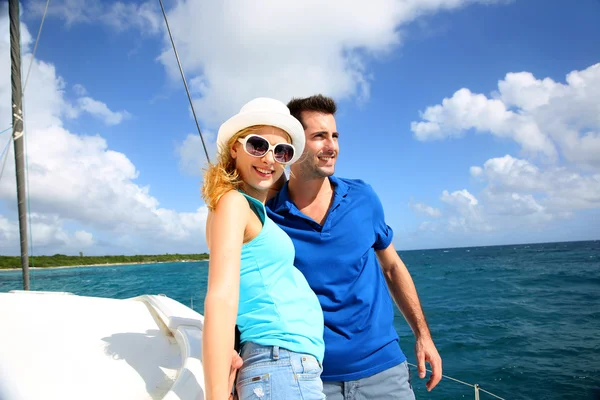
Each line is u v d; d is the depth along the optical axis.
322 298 2.11
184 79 3.20
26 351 1.58
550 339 10.12
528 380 7.29
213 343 1.10
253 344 1.41
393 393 2.13
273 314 1.41
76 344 1.73
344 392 2.09
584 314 13.11
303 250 2.12
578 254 53.50
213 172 1.41
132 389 1.48
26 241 5.14
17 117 5.09
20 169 5.11
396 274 2.58
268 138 1.53
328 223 2.14
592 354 8.67
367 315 2.15
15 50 5.06
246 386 1.36
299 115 2.17
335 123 2.19
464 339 10.41
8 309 2.04
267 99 1.60
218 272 1.21
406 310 2.59
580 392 6.69
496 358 8.66
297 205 2.24
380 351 2.14
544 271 29.25
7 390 1.28
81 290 20.78
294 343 1.40
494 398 6.32
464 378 7.44
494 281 24.11
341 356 2.07
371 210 2.31
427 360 2.50
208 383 1.07
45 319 1.97
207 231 1.46
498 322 12.38
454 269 35.59
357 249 2.18
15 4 5.05
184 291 19.38
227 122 1.53
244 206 1.35
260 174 1.51
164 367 1.71
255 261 1.42
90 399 1.35
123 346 1.81
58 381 1.41
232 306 1.17
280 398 1.30
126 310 2.43
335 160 2.18
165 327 2.19
